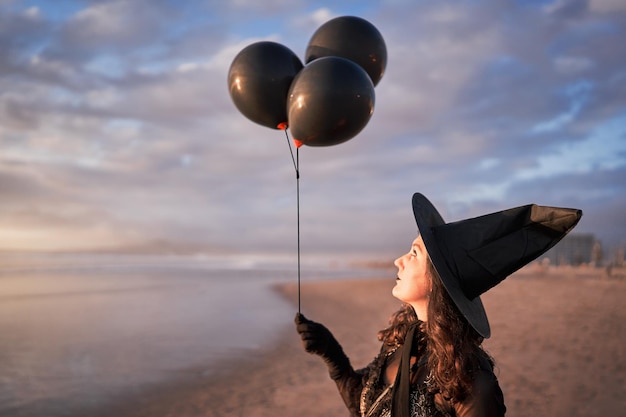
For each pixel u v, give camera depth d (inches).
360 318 609.0
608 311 601.0
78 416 247.9
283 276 1769.2
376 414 65.2
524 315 562.9
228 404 264.7
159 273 1800.0
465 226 63.6
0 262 2721.5
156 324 545.0
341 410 251.9
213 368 342.3
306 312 665.6
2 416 247.0
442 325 59.1
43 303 754.8
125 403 267.4
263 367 345.1
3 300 795.4
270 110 103.8
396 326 69.9
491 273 60.2
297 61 105.8
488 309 626.5
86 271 1897.1
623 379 285.1
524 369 308.2
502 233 61.4
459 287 60.5
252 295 928.3
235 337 461.7
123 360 365.7
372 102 98.7
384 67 112.5
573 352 355.6
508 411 235.0
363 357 368.8
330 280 1517.0
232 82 104.9
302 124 96.2
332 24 109.6
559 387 270.8
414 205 65.1
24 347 413.1
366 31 108.0
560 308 634.8
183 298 851.4
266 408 256.7
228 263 3447.3
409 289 66.1
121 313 641.6
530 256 59.8
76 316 610.9
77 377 318.7
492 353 353.1
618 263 2618.1
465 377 56.2
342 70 94.8
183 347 414.0
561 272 2325.3
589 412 233.1
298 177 99.0
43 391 288.5
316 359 368.5
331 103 93.4
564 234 58.9
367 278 1727.4
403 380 60.7
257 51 103.5
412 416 59.0
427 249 60.2
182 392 286.8
